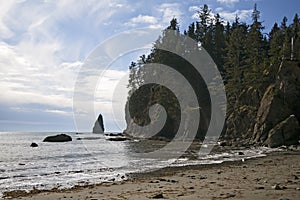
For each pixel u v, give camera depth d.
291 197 10.96
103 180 18.05
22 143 72.00
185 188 14.02
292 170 19.95
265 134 49.00
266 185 13.97
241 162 26.00
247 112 60.78
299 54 60.94
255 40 77.62
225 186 14.16
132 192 13.58
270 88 54.00
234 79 71.44
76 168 23.84
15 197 13.38
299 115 50.50
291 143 43.75
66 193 14.01
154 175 19.56
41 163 27.91
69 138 71.12
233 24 98.88
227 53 80.44
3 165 26.44
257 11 85.00
